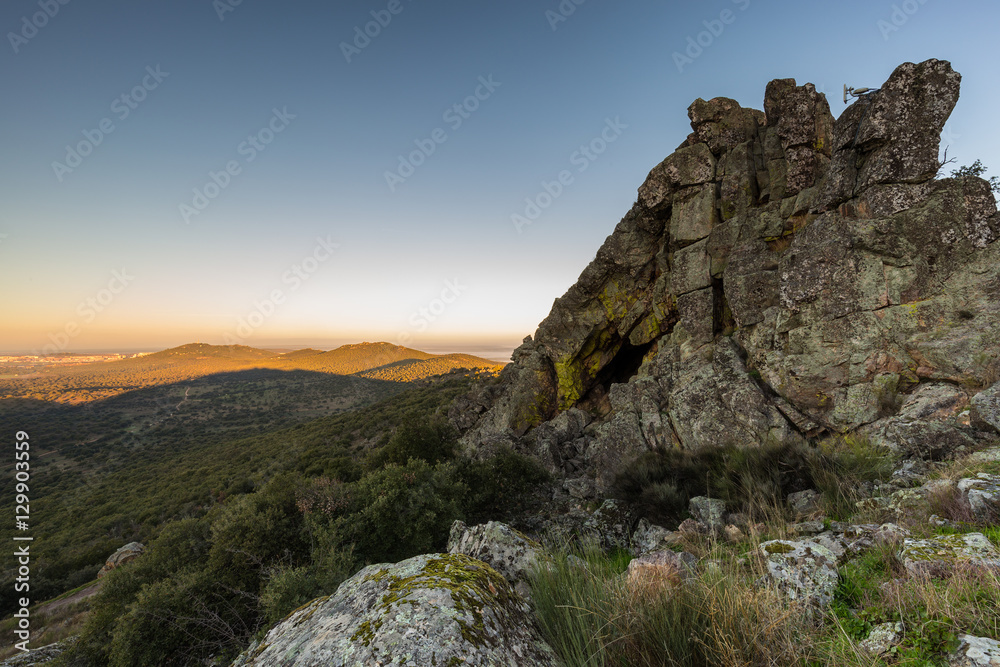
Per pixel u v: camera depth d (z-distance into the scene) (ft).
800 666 6.66
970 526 10.76
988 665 5.27
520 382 86.74
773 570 9.25
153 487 184.14
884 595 7.84
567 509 37.96
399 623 7.48
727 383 47.62
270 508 34.04
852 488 19.72
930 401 31.78
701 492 30.63
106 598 33.50
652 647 7.71
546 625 9.22
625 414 57.00
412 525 32.86
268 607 24.43
